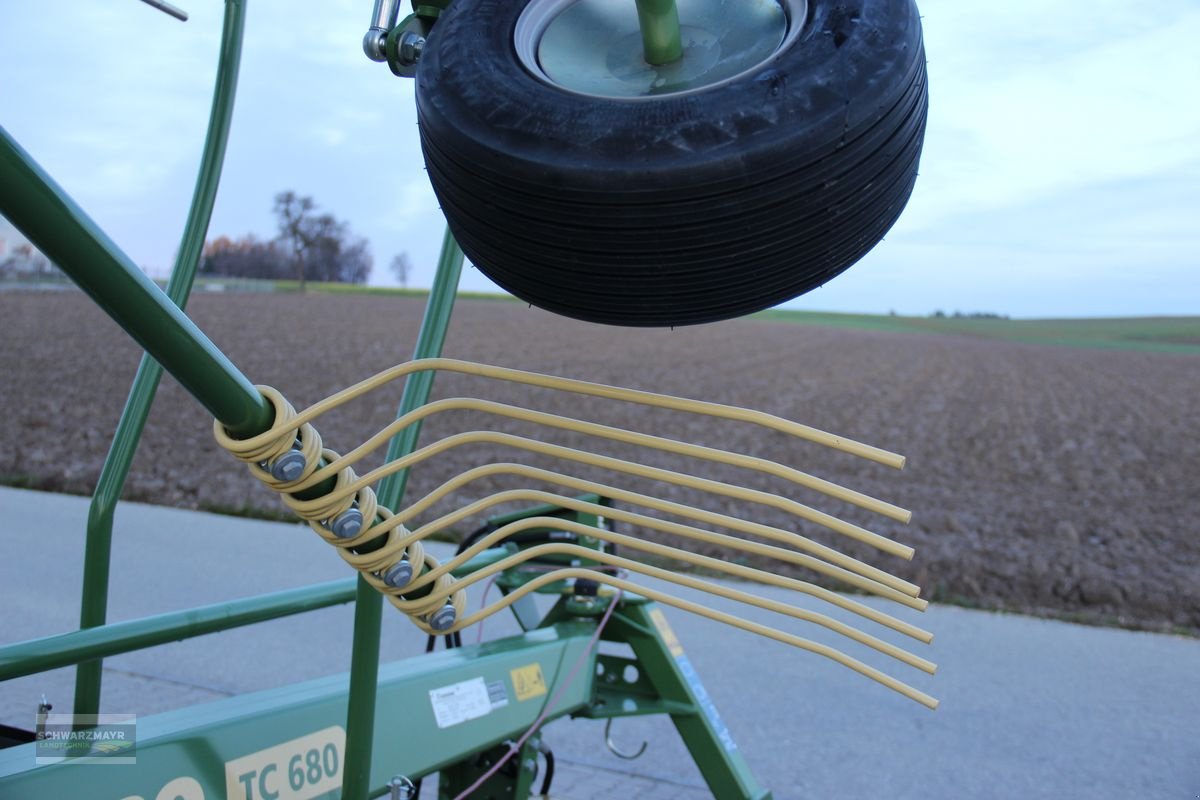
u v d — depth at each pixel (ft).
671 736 15.17
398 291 252.83
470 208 3.26
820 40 3.09
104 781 4.37
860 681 18.43
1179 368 135.03
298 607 6.23
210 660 17.44
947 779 14.21
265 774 5.07
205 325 139.23
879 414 82.89
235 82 5.71
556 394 81.82
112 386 74.69
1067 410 88.22
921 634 3.55
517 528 4.24
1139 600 27.84
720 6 3.56
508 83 3.20
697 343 154.71
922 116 3.35
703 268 3.08
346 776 4.33
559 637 7.89
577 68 3.50
